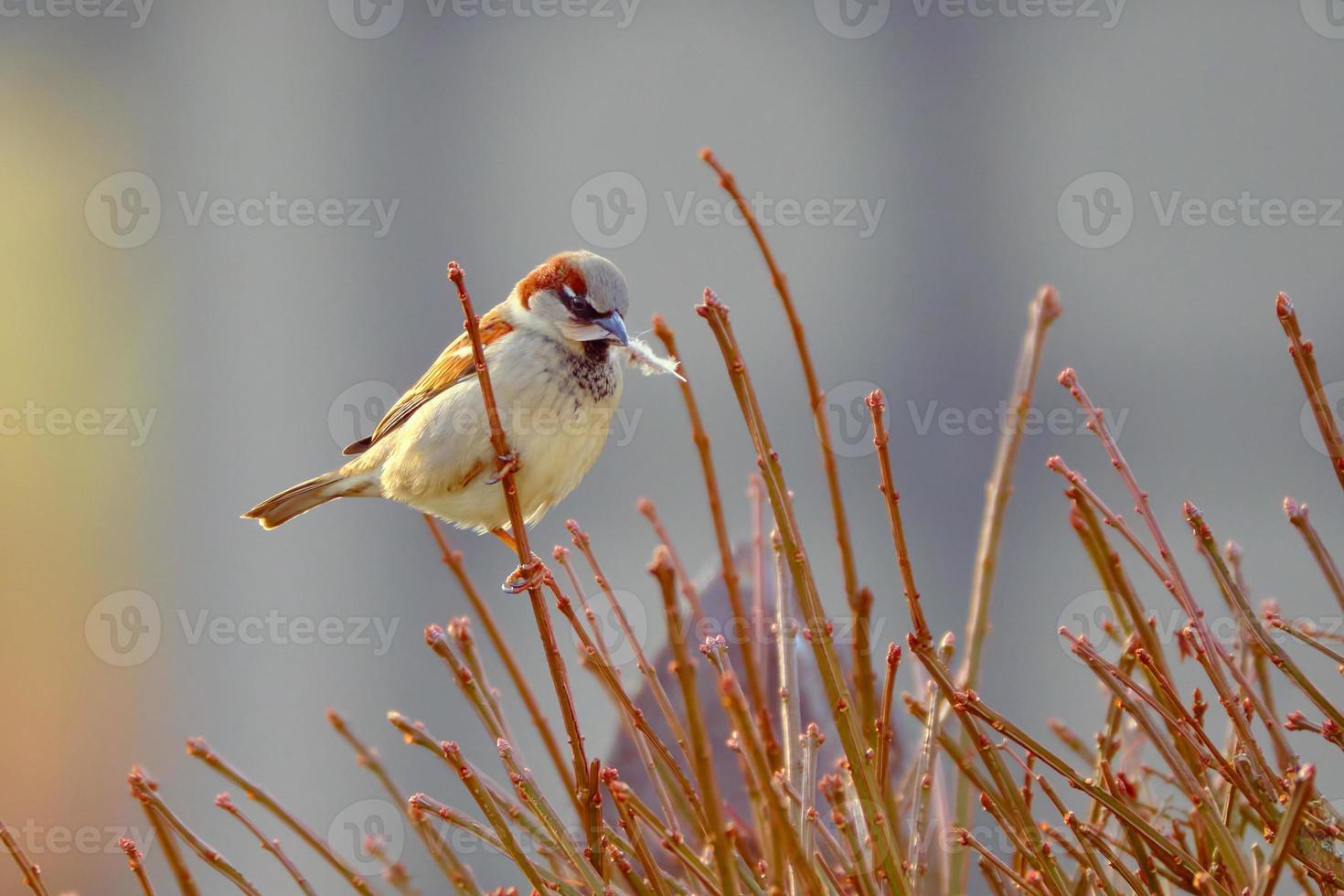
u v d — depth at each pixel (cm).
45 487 1364
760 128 1392
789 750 368
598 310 599
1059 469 382
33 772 1269
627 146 1395
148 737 1300
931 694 379
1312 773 313
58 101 1413
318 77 1419
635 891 362
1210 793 354
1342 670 358
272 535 1360
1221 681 356
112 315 1399
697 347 1330
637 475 1285
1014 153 1393
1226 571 360
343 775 1295
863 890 342
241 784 385
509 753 368
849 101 1395
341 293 1409
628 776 517
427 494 616
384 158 1414
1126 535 372
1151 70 1388
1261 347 1341
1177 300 1358
